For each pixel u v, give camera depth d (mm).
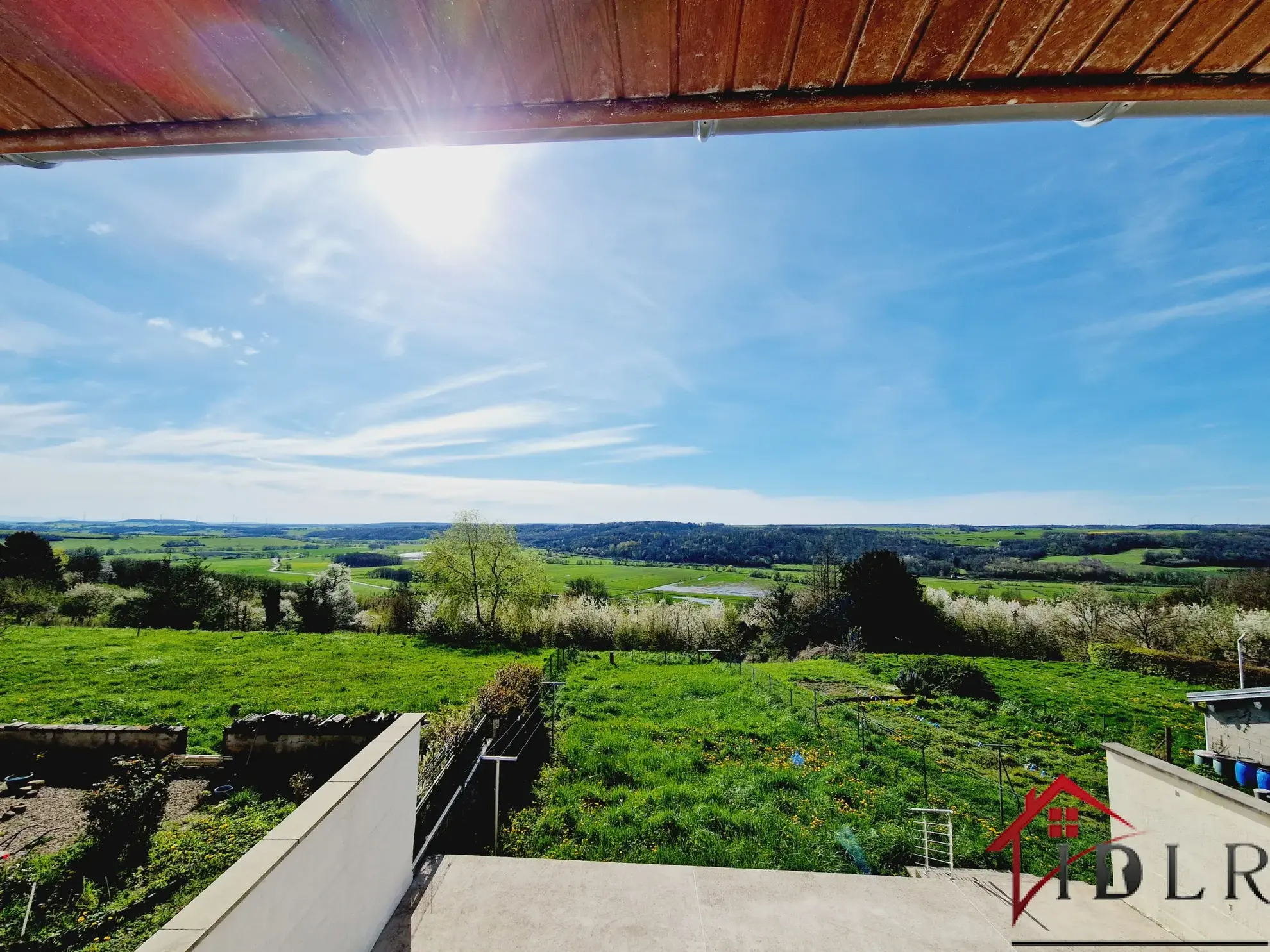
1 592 27609
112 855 5941
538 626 28734
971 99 1218
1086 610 28203
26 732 9398
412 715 4102
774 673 20984
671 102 1234
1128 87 1180
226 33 1033
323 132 1324
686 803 7359
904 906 3742
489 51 1087
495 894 3754
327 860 2664
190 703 13742
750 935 3434
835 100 1226
